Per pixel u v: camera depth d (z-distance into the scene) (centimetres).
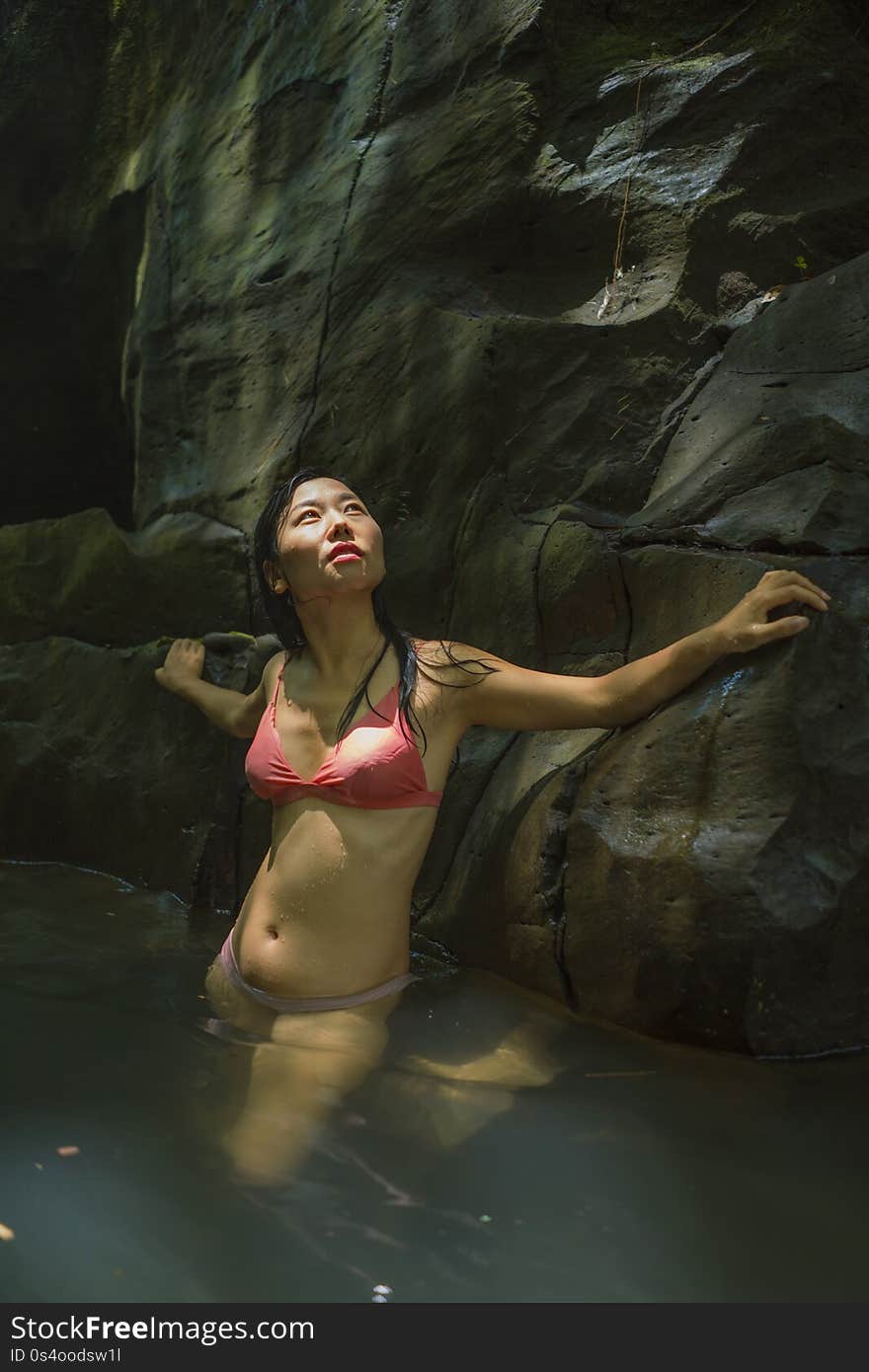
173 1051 252
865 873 267
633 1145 212
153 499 484
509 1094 235
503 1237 178
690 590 306
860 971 269
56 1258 170
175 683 400
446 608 377
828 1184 198
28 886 412
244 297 466
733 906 257
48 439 627
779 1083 245
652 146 392
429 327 395
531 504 367
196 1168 198
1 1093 228
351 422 411
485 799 346
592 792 294
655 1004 269
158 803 414
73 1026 268
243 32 516
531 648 350
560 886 295
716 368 361
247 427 453
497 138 406
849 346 328
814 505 294
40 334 612
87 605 454
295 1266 169
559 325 376
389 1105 226
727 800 268
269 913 294
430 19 440
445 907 344
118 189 567
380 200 429
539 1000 295
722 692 277
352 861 291
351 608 316
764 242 375
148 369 502
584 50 415
